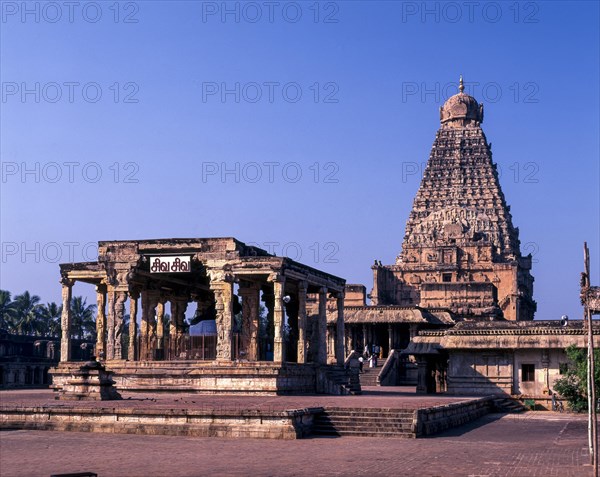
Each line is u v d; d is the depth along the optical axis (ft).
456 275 521.65
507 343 227.81
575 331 224.94
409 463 102.89
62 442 122.42
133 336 235.40
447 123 595.06
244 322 230.89
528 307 554.05
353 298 471.21
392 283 531.50
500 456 110.93
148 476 90.68
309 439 130.00
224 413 131.95
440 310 392.27
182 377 206.49
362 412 141.90
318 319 239.91
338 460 104.94
